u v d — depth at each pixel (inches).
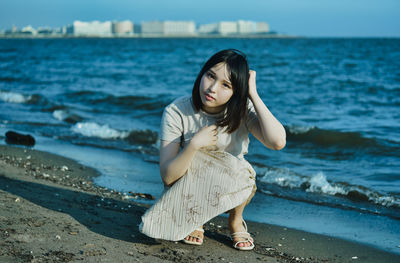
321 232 131.3
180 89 593.6
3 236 95.0
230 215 108.9
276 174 203.0
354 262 108.1
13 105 453.4
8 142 271.0
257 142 274.1
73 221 112.8
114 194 162.9
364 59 1143.0
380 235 130.6
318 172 209.5
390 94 523.8
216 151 97.5
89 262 87.0
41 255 87.3
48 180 175.8
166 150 98.5
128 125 344.2
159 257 94.9
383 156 243.9
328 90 567.2
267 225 136.3
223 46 2300.7
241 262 98.3
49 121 365.4
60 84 659.4
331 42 2775.6
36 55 1499.8
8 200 125.5
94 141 289.3
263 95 526.3
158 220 98.7
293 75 765.9
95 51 1820.9
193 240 105.7
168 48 2111.2
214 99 90.8
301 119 367.9
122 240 103.0
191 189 97.6
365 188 179.6
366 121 355.6
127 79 734.5
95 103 471.5
